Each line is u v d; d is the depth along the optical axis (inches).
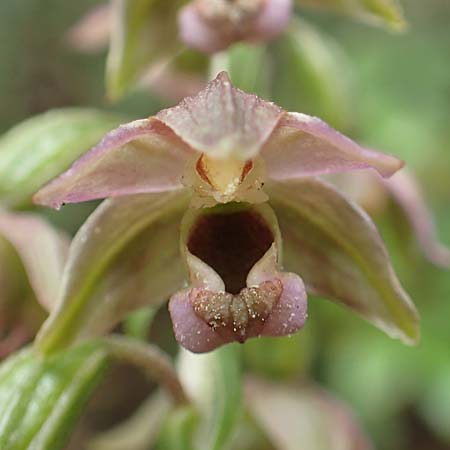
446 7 7.4
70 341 2.9
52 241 3.3
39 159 3.4
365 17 3.5
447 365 5.1
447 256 3.8
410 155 5.6
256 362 3.8
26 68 6.9
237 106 2.6
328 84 3.8
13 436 3.1
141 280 2.9
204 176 2.8
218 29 3.2
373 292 2.9
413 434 6.6
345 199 2.9
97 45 4.2
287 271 2.9
